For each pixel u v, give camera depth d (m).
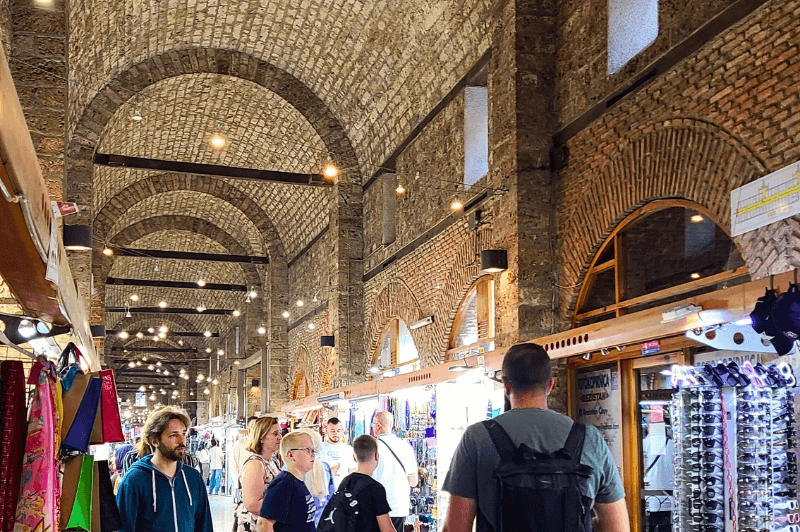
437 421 10.09
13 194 2.67
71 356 5.30
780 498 4.98
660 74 7.52
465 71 11.78
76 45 13.27
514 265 9.43
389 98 14.78
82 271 14.58
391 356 15.35
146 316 43.06
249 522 6.11
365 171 17.11
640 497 7.86
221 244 27.59
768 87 6.11
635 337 6.07
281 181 17.05
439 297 12.52
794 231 5.68
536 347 2.90
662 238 7.69
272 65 17.05
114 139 19.17
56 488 3.83
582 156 8.97
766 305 4.53
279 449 5.68
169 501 4.52
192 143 21.08
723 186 6.55
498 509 2.61
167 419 4.61
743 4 6.47
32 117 10.53
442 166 12.65
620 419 8.14
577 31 9.27
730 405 5.26
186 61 16.48
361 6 13.83
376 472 7.48
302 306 22.36
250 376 27.66
